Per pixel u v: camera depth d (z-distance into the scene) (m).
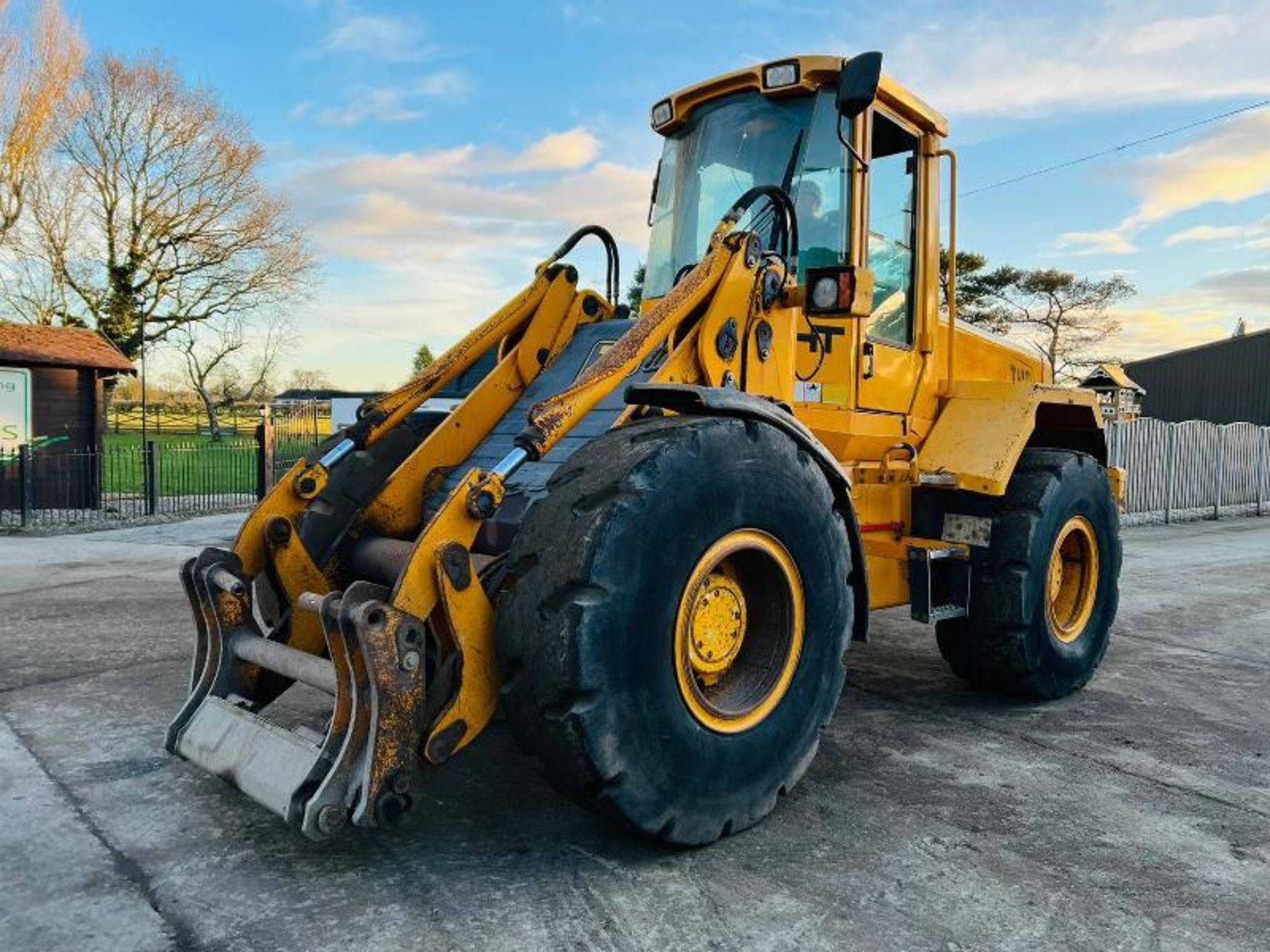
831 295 3.26
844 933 2.34
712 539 2.69
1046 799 3.29
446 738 2.49
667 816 2.59
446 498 3.55
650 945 2.26
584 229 4.17
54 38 21.78
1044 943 2.32
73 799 3.09
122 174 26.25
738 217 3.39
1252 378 26.31
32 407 14.49
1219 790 3.41
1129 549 11.40
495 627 2.57
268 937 2.28
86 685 4.48
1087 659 4.65
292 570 3.32
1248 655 5.64
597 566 2.41
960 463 4.24
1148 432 15.41
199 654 3.19
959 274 33.19
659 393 2.82
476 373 4.75
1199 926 2.43
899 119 4.19
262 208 27.86
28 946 2.23
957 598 4.23
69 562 8.82
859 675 5.02
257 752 2.65
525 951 2.23
